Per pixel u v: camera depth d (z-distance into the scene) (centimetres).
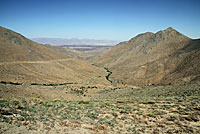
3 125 941
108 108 1903
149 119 1409
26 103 1841
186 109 1675
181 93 3141
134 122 1315
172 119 1370
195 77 7369
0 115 1120
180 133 1061
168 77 9375
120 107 1962
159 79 9838
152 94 3734
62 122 1165
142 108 1869
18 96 2664
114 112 1659
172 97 2628
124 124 1258
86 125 1155
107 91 6275
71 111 1669
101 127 1134
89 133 997
